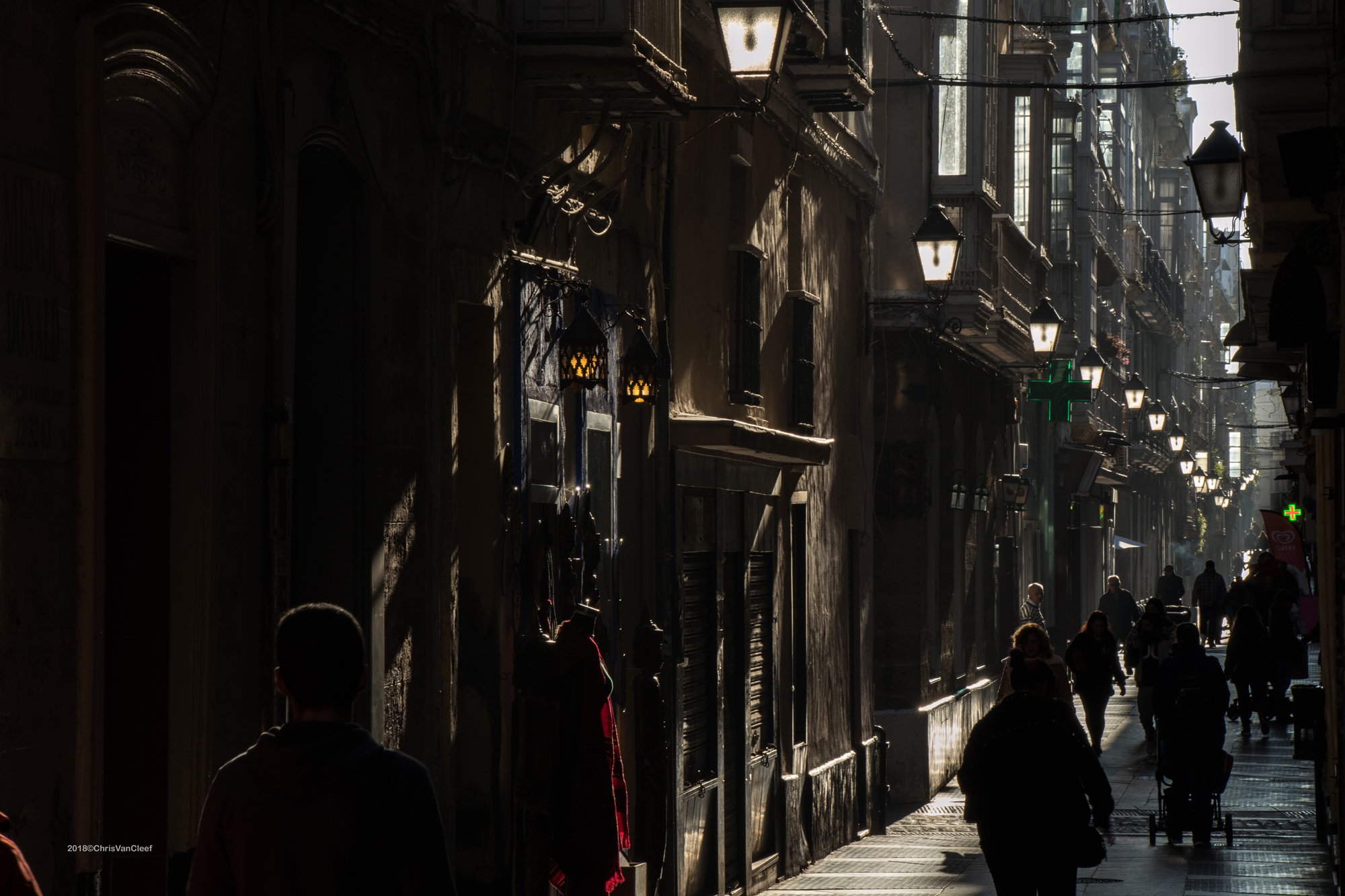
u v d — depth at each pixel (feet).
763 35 53.42
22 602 24.76
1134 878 63.10
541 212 48.62
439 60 41.83
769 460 70.03
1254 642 118.83
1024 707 42.63
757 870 69.87
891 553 103.55
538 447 48.44
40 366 25.26
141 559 30.63
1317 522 84.33
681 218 62.08
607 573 54.13
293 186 34.58
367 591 37.55
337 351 37.88
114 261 30.71
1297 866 66.69
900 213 102.63
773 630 74.95
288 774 18.49
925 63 102.12
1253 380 106.93
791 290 78.33
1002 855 42.22
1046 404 175.42
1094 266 205.05
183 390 30.76
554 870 42.45
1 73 24.25
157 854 30.22
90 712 26.50
